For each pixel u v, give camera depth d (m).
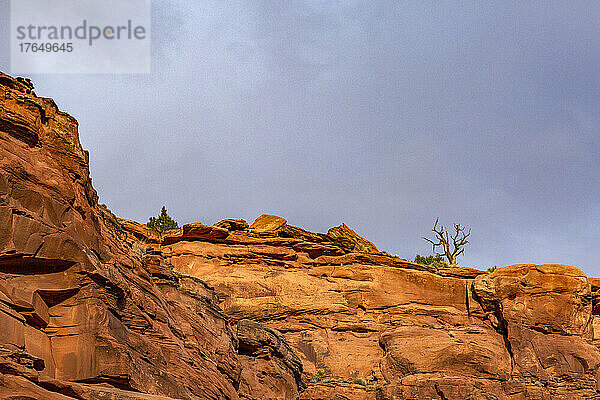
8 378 17.06
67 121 25.02
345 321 53.34
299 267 56.78
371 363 51.09
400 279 56.56
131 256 28.17
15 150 22.58
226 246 56.22
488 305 55.81
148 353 24.94
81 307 22.11
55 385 18.48
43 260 21.70
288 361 39.31
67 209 23.31
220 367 30.95
